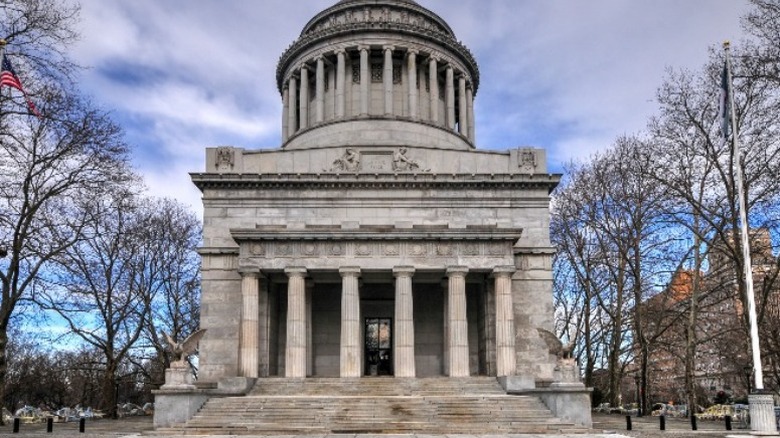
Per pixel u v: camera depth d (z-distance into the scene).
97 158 52.91
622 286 69.69
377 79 77.00
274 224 58.31
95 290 68.62
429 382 49.28
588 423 41.66
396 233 52.69
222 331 55.22
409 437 36.06
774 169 49.34
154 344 76.06
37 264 52.56
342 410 41.97
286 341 54.72
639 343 69.94
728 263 63.31
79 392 115.62
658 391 109.06
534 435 37.44
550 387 43.44
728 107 40.41
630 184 68.56
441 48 77.56
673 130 55.31
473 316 59.56
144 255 76.38
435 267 52.78
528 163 62.06
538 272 56.84
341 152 61.88
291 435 37.47
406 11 80.00
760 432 35.97
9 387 104.25
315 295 60.38
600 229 74.75
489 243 53.41
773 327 58.34
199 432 39.12
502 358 51.34
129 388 115.94
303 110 75.62
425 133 73.06
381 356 60.59
